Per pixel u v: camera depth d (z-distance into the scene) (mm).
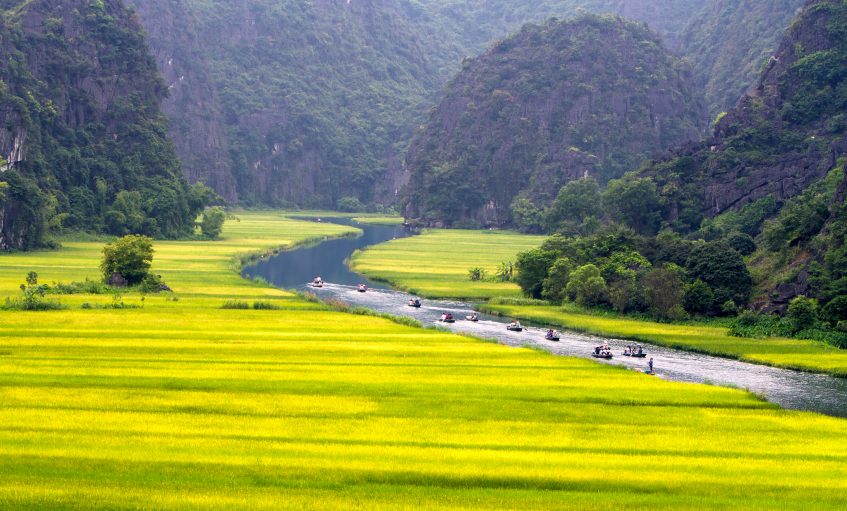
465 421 131250
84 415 126188
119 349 180750
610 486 102000
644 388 160000
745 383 178750
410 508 91438
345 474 102312
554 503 94938
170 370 160625
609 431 129625
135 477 99062
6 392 139375
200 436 117250
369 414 133125
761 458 118062
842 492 102438
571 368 177625
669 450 120562
